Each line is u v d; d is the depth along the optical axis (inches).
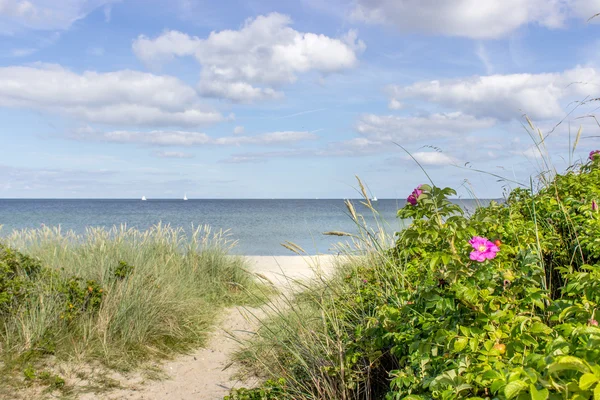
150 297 257.1
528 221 154.1
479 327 85.9
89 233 355.9
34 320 207.2
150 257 343.6
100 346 215.5
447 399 71.1
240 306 310.5
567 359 52.2
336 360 146.5
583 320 76.2
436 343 90.4
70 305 226.1
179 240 400.8
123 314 234.2
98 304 237.9
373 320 145.2
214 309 304.3
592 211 145.6
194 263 369.4
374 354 131.0
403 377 94.1
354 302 181.8
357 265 225.3
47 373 183.2
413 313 112.6
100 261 281.4
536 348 76.8
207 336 261.1
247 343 238.7
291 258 512.7
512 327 82.9
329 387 142.4
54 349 200.4
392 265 168.7
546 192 182.1
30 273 247.9
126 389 191.2
